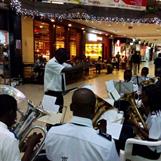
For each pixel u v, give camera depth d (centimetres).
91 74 1577
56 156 145
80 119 143
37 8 845
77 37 1670
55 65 381
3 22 1030
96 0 773
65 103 619
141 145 241
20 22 1090
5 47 1038
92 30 1762
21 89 910
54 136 145
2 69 1020
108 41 2245
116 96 337
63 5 860
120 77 1449
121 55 2373
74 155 140
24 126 208
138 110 286
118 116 254
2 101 146
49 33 1334
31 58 1207
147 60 3569
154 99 241
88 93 143
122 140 236
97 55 2038
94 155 136
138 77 525
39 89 916
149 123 248
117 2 782
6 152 130
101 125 204
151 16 941
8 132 137
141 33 2016
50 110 280
